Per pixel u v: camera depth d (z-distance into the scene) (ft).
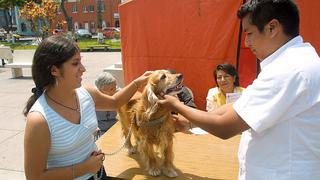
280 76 4.85
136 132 9.75
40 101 6.18
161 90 8.78
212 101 13.64
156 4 17.08
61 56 5.99
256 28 5.23
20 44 99.86
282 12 5.00
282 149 5.06
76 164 6.40
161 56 17.61
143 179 9.28
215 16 16.02
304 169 4.99
